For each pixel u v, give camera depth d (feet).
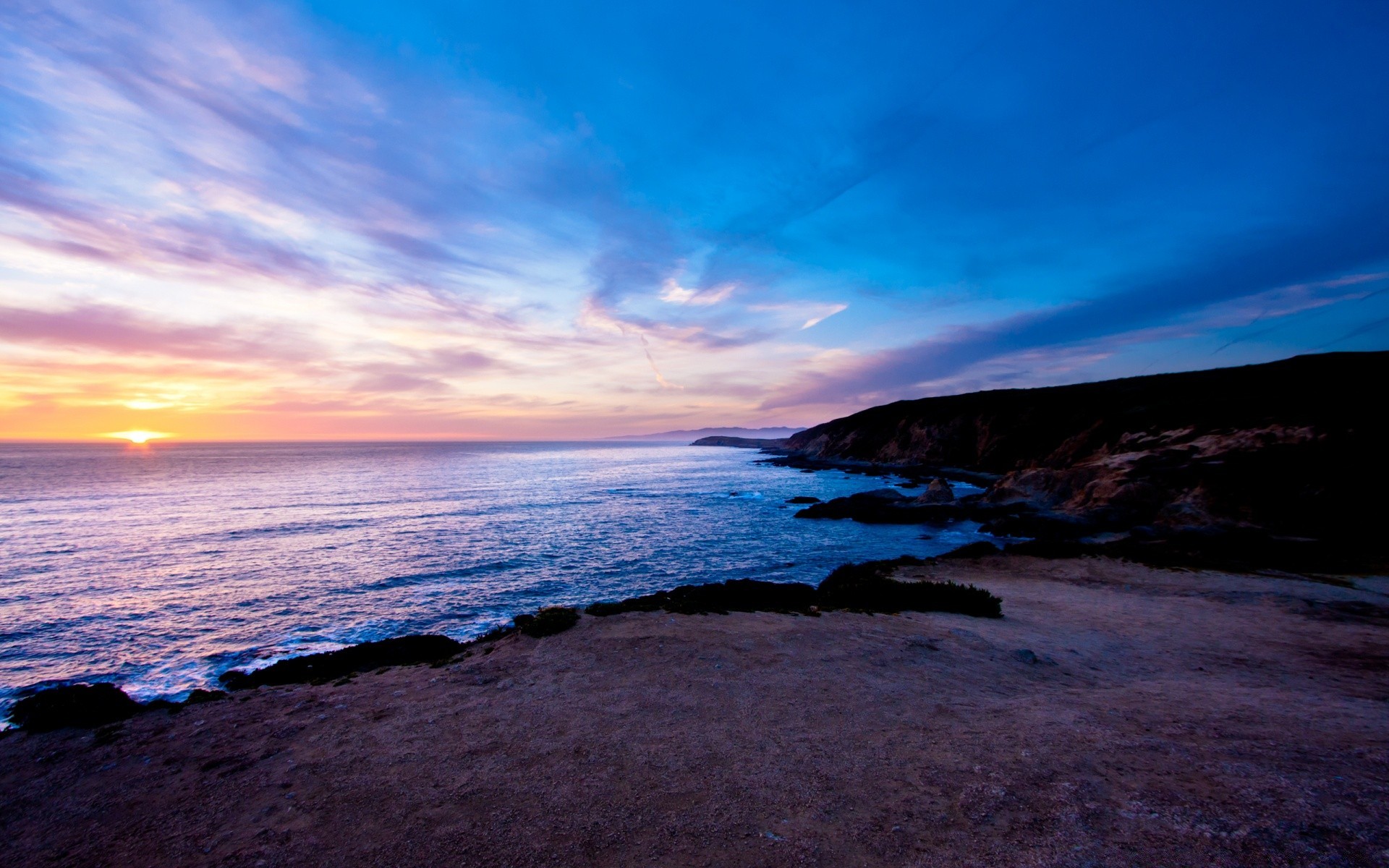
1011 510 137.90
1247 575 76.48
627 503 195.31
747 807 18.65
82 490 219.82
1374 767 20.66
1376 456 99.30
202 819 18.93
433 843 16.89
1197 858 14.83
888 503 159.33
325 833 17.74
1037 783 19.48
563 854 16.16
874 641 41.42
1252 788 18.74
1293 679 37.24
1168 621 54.90
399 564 103.76
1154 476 122.21
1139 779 19.67
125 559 106.73
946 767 21.17
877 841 16.40
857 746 23.53
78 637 66.85
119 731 26.91
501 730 25.61
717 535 133.80
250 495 208.03
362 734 25.57
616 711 27.66
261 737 25.70
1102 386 257.14
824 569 100.94
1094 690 33.58
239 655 61.21
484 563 104.99
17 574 95.50
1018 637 47.37
